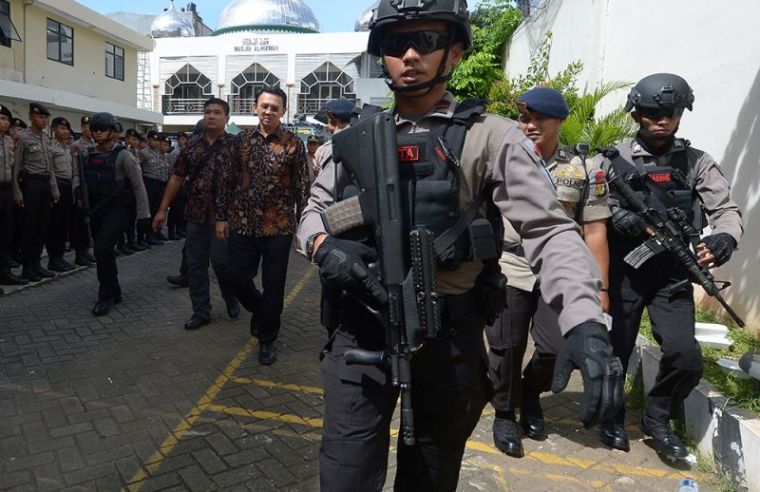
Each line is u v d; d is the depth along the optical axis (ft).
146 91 112.57
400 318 5.24
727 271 14.73
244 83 110.22
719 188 9.86
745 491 9.07
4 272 20.79
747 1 14.53
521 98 9.80
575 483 9.48
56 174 23.16
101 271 17.70
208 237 16.90
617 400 4.06
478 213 5.61
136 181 17.34
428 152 5.49
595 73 22.62
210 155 16.24
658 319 10.07
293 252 31.32
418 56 5.43
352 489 5.59
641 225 9.70
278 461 9.81
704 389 10.61
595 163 10.40
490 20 39.34
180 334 16.30
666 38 17.97
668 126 9.66
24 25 61.93
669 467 10.05
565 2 26.96
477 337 5.87
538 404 11.11
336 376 5.81
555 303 4.78
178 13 129.08
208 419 11.23
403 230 5.42
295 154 13.52
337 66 106.22
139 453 9.90
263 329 14.25
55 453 9.81
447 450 5.88
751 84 14.32
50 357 14.17
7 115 19.85
